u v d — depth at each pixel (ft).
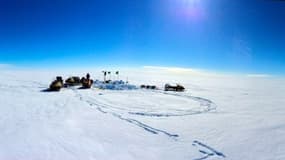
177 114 36.01
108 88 67.92
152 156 18.58
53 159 16.99
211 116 35.09
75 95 51.39
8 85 65.92
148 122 29.96
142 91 65.92
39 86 65.92
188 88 85.46
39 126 25.52
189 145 21.43
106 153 18.74
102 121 29.37
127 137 23.20
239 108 43.55
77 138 22.08
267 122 31.35
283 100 58.39
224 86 109.29
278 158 18.45
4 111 32.76
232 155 19.13
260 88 105.70
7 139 20.85
